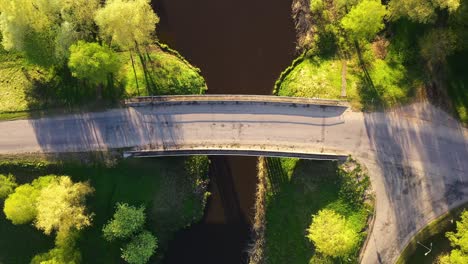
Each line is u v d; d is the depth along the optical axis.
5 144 64.25
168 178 65.25
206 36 66.25
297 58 65.75
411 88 62.59
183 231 65.81
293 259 63.50
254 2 66.25
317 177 63.53
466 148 61.47
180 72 65.75
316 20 65.69
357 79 63.97
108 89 64.50
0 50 65.62
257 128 63.00
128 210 61.06
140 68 65.50
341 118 62.81
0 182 61.44
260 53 66.00
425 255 61.03
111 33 58.84
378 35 65.06
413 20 57.53
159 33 66.38
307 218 63.12
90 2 59.16
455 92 61.62
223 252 65.62
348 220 61.94
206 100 63.03
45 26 59.38
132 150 63.50
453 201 61.31
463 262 55.44
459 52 61.06
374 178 62.22
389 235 61.69
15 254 65.19
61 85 65.12
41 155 64.06
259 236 65.00
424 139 62.19
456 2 52.81
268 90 65.81
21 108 64.88
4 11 56.78
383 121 62.62
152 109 63.78
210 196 65.94
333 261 61.94
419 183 61.97
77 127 64.31
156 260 65.12
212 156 66.00
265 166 65.62
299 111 62.94
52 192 58.38
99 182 64.12
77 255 62.19
